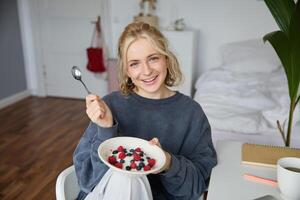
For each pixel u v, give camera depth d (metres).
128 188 0.86
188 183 1.01
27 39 4.05
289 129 1.36
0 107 3.74
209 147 1.15
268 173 1.04
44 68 4.15
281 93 2.43
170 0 3.56
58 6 3.86
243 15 3.44
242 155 1.14
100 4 3.75
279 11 1.17
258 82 2.72
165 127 1.12
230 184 0.98
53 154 2.70
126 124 1.12
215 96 2.48
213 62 3.68
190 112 1.15
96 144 0.97
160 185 1.10
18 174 2.38
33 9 3.88
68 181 1.06
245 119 2.03
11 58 3.87
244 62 3.05
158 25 3.66
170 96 1.17
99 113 0.91
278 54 1.20
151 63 1.04
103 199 0.89
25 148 2.79
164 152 0.95
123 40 1.03
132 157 0.87
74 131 3.16
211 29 3.57
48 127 3.25
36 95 4.21
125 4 3.71
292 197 0.89
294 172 0.86
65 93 4.18
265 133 1.98
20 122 3.37
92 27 3.86
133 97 1.14
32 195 2.13
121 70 1.09
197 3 3.51
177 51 3.31
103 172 0.95
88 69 3.88
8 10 3.72
